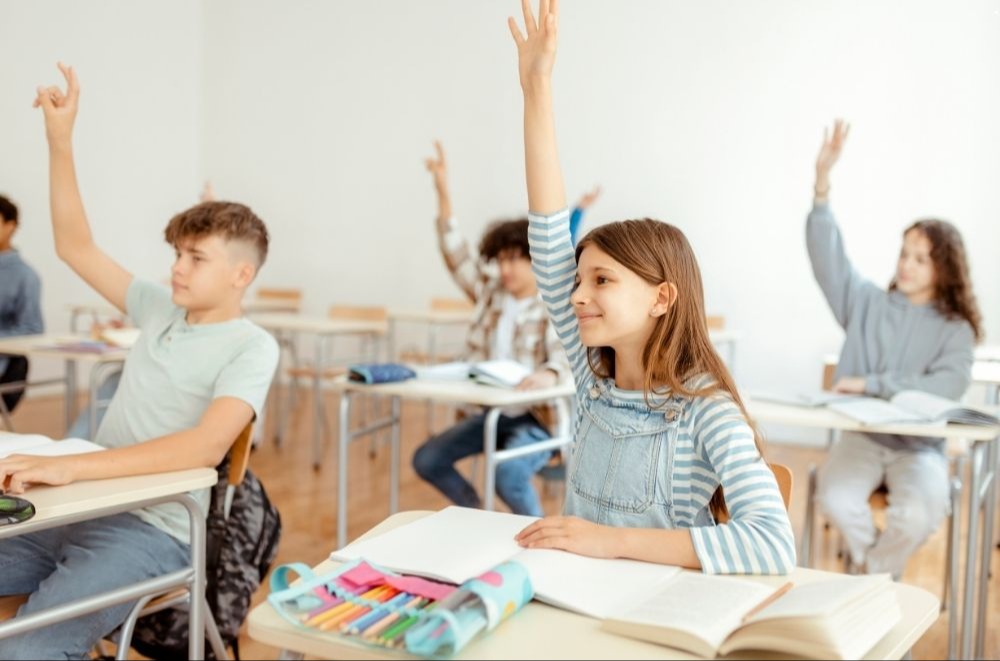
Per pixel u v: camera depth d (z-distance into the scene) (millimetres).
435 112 6289
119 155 6562
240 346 1727
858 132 4961
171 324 1804
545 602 935
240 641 2246
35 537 1577
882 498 2428
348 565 956
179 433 1512
